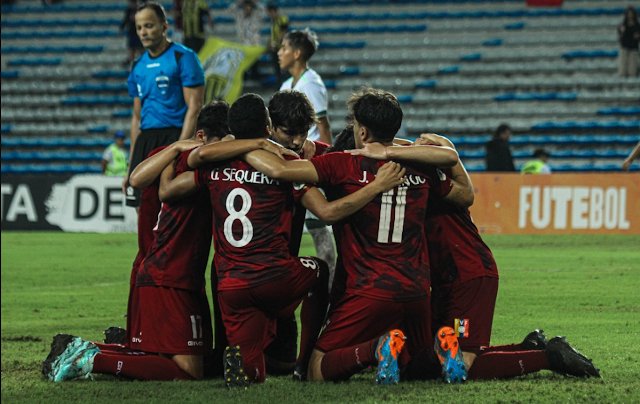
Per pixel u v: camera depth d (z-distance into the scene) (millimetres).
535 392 10250
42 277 26297
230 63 54781
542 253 29500
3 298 21891
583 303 18750
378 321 11062
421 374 11234
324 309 11922
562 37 64500
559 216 36406
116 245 36062
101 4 77188
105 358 11531
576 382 10953
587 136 55188
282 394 10391
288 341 12594
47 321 18188
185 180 11531
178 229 11805
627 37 57969
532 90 60281
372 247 11078
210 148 11219
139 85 18891
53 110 65062
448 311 11906
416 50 67000
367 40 69062
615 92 57938
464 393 10219
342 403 9805
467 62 64188
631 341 14273
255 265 11102
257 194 11219
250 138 11383
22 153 60031
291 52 19594
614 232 35719
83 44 72562
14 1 77438
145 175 11906
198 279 12016
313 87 19375
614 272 24125
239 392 10570
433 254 11945
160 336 11766
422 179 11234
